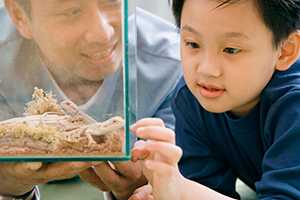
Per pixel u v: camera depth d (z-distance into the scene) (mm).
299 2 706
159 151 641
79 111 539
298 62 783
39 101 543
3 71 537
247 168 886
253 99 770
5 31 530
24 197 735
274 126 766
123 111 535
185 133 905
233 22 671
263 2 676
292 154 717
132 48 528
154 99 933
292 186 699
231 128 833
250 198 918
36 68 536
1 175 672
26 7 522
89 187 913
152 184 667
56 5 517
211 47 690
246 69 698
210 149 891
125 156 544
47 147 549
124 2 515
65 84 534
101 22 518
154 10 1242
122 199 805
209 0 676
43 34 527
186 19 707
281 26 708
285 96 746
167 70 944
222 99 728
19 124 545
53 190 905
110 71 525
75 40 523
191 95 884
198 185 710
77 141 544
